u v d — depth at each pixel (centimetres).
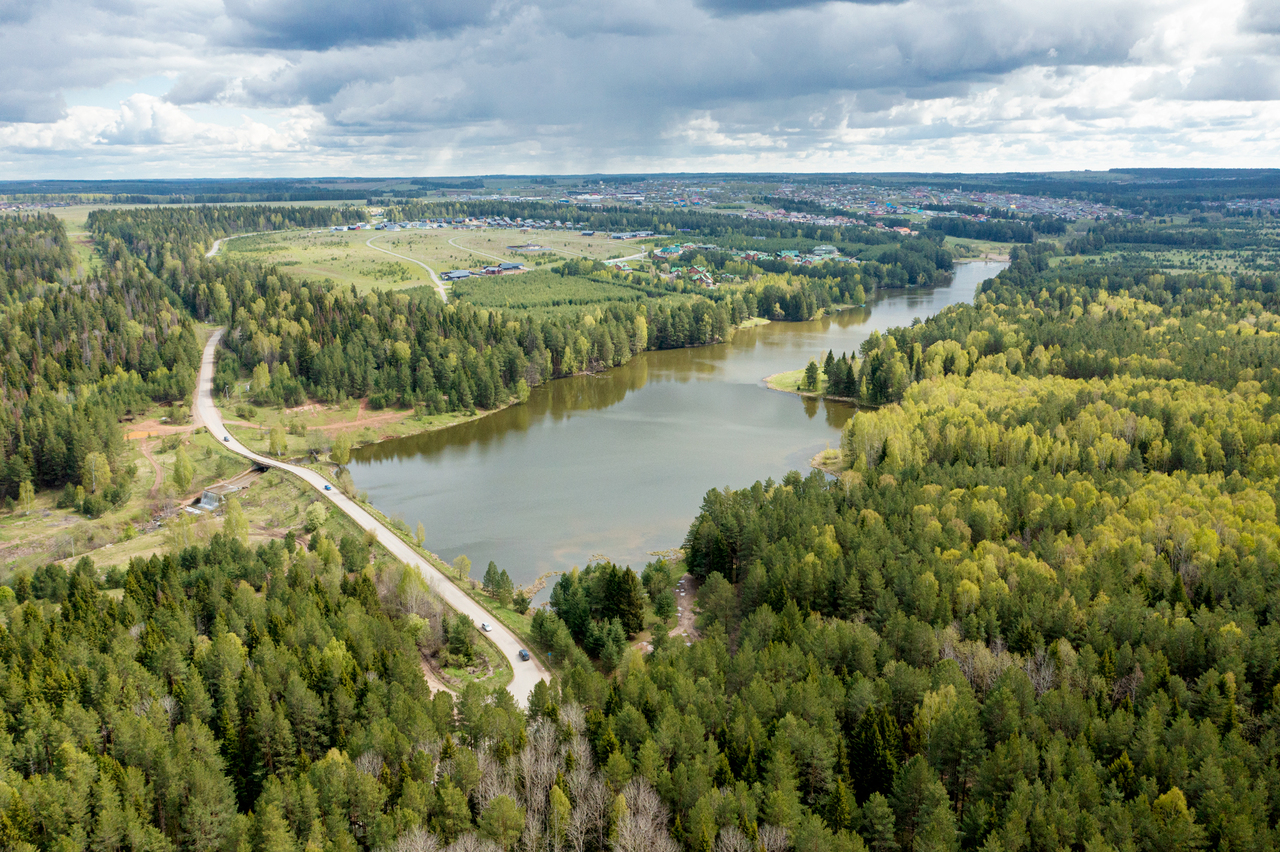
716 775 10412
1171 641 12519
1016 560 15162
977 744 10431
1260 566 14425
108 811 9600
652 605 16488
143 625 14075
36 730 11162
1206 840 9125
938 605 13825
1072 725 11019
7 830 9331
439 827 9556
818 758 10394
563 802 9500
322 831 9525
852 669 12688
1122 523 16200
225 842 9656
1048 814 9400
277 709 11494
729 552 17388
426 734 10956
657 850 9231
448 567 17938
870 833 9600
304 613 13888
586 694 11912
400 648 13550
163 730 11431
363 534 19488
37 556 19700
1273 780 9769
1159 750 10344
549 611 16200
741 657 12400
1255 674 12094
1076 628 13188
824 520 17438
